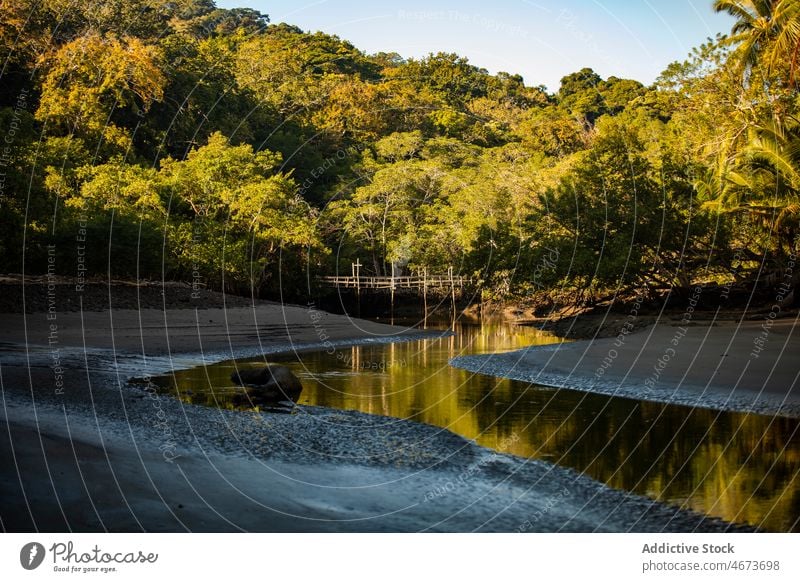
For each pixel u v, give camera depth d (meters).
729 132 35.41
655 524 8.12
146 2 64.88
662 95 47.62
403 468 10.21
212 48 75.94
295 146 71.19
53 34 53.12
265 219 52.16
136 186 46.22
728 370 18.83
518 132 76.12
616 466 10.50
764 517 8.34
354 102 78.88
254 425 12.57
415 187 64.12
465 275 55.97
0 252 31.38
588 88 91.94
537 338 34.62
